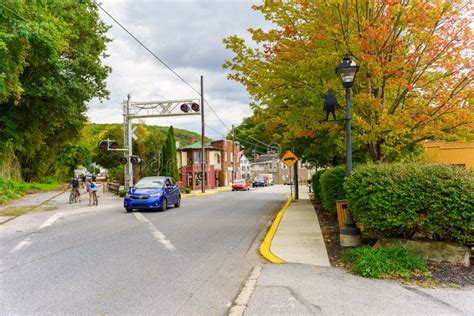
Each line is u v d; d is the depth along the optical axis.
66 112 30.34
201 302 5.59
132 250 9.21
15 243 10.06
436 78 11.59
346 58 9.23
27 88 27.80
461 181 7.27
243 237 11.28
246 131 109.19
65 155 58.41
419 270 6.91
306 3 11.97
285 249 9.10
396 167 8.06
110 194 33.25
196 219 15.52
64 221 14.67
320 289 6.03
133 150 46.94
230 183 69.94
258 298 5.63
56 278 6.75
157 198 18.23
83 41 31.33
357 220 8.76
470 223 7.09
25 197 27.08
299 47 12.71
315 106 12.70
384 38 11.01
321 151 19.50
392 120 10.84
